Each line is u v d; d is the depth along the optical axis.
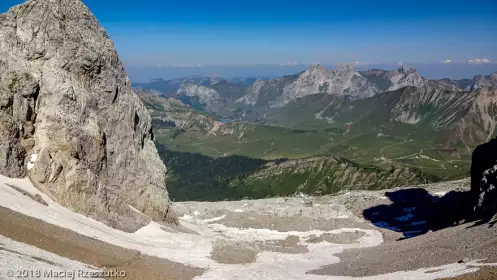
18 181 77.62
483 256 56.94
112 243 73.19
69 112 90.12
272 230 129.00
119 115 103.12
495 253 55.97
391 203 182.12
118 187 99.25
